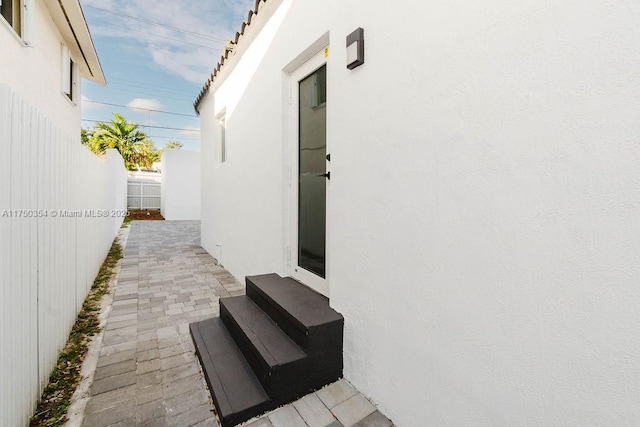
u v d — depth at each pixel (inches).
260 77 147.4
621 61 35.8
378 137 72.2
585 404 39.1
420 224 61.6
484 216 50.2
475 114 51.4
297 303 93.0
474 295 51.7
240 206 181.9
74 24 195.0
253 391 73.2
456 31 54.2
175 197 603.5
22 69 145.4
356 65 78.1
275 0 124.6
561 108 40.8
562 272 41.0
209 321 112.3
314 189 110.6
